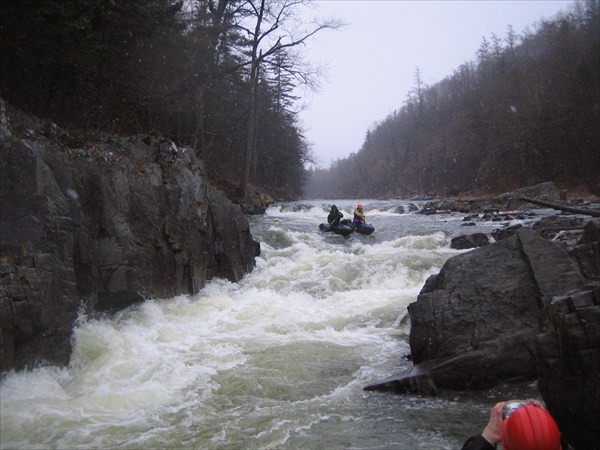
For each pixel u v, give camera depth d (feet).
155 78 57.93
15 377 18.26
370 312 30.32
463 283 21.58
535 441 8.00
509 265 21.21
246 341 25.39
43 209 20.84
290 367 21.77
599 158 153.48
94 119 47.55
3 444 14.88
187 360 22.49
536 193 101.09
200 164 42.01
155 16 47.29
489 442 8.98
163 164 33.91
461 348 19.94
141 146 34.40
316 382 20.24
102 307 26.94
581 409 13.12
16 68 35.04
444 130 323.57
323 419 16.72
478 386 18.93
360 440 15.12
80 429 15.88
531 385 18.65
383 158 405.39
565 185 162.50
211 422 16.55
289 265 43.55
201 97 74.59
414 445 14.75
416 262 41.29
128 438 15.37
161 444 15.01
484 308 20.49
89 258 24.90
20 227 19.80
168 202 32.14
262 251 48.57
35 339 19.61
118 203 28.19
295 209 93.20
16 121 27.84
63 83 41.01
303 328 27.81
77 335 23.04
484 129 230.48
